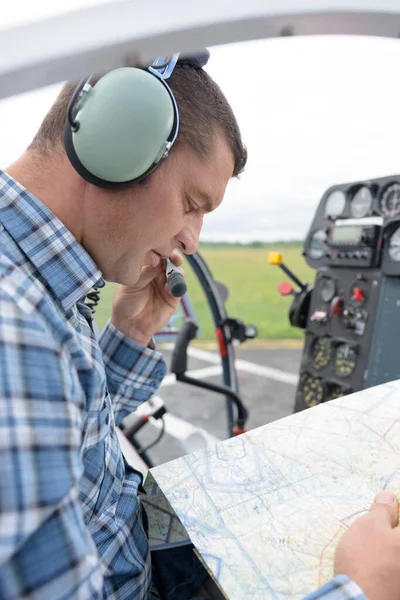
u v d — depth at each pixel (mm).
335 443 646
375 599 415
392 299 1692
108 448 595
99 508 557
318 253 2020
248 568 481
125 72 415
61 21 225
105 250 520
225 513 545
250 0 245
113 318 873
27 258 480
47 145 495
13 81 234
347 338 1859
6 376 320
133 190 484
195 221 570
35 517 307
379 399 729
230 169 553
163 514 669
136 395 872
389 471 599
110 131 422
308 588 462
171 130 444
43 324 368
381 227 1679
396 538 457
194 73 501
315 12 255
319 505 553
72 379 373
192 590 705
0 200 481
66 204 497
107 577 553
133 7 232
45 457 321
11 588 319
